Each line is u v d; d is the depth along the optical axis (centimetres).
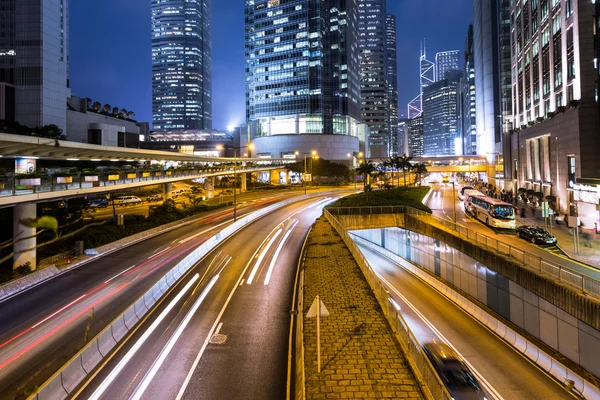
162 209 5212
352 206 4981
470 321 2705
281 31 14612
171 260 3159
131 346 1758
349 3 15825
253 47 15225
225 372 1538
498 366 2088
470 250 3025
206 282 2695
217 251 3619
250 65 15312
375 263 4366
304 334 1748
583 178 4253
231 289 2542
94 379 1488
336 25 14738
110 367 1576
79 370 1488
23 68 9888
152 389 1424
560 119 5178
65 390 1377
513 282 2505
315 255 3172
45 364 1583
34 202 2894
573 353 1988
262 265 3123
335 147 14500
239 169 9069
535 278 2252
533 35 6719
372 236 5759
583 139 4578
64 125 10738
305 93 14200
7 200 2547
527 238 3775
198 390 1418
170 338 1838
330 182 13412
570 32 5000
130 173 4184
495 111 11675
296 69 14350
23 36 9881
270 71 14850
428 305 3016
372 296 2212
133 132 14625
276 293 2458
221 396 1382
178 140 18112
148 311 2177
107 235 3741
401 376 1402
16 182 2652
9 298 2364
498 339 2422
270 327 1952
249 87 15400
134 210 6606
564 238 3912
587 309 1855
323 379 1385
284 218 5597
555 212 4888
